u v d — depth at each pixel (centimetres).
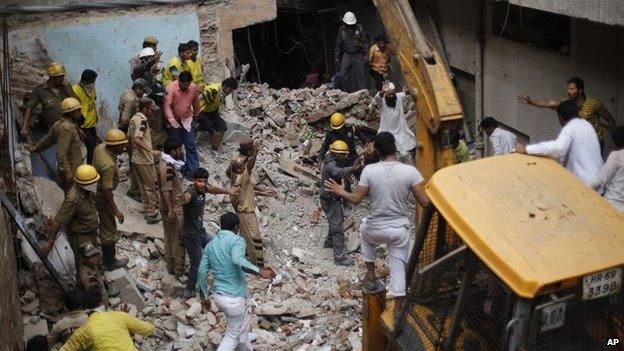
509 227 668
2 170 1130
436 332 721
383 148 842
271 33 2514
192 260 1160
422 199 831
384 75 1859
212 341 1085
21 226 1043
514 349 617
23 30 1559
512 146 1280
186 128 1438
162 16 1697
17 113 1390
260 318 1159
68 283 1103
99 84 1652
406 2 880
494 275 652
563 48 1550
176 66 1539
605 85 1426
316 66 2508
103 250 1142
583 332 629
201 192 1136
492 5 1781
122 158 1490
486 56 1845
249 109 1741
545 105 1277
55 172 1388
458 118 830
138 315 1128
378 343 884
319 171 1564
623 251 636
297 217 1452
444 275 724
